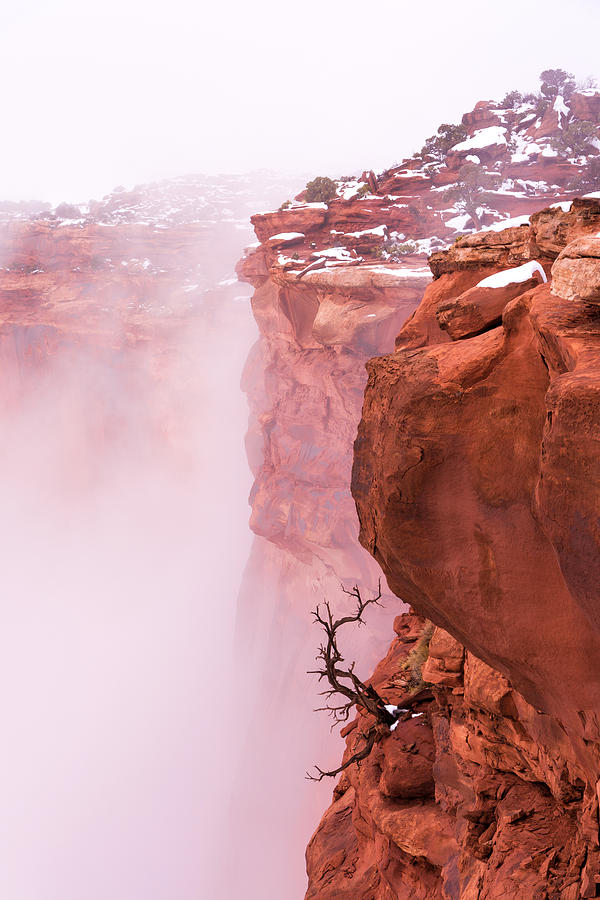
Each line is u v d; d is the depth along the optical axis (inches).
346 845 674.2
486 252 458.0
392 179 2541.8
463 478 282.4
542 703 292.5
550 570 265.6
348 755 788.6
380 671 735.7
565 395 213.9
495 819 425.1
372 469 325.7
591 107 2790.4
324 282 1879.9
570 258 264.8
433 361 309.4
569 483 213.3
